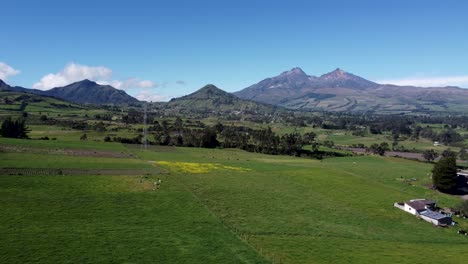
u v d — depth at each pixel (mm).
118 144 160125
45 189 81750
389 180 127312
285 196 95312
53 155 118750
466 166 170625
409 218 86750
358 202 96125
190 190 91625
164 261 52125
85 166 106562
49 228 60844
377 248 64938
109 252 53562
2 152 115750
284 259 56094
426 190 116312
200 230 65812
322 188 107625
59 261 49562
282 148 191750
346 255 60031
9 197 74438
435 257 62094
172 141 186250
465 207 93875
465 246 70625
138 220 68438
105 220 67000
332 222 78438
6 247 52344
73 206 72875
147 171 108562
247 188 99812
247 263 53312
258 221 74250
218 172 117500
